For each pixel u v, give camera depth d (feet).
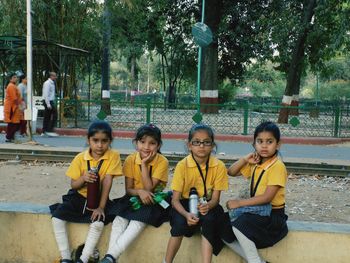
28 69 38.22
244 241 11.00
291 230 11.93
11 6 53.36
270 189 11.21
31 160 33.06
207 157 11.85
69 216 12.21
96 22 58.90
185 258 12.36
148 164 12.38
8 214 12.85
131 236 11.73
